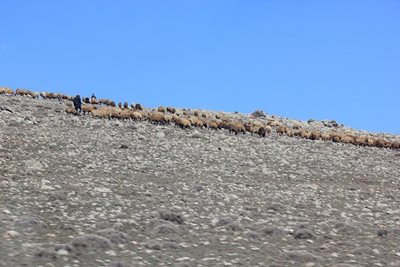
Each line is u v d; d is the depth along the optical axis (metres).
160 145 49.19
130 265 14.01
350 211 26.34
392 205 29.56
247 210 24.23
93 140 46.69
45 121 56.94
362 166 50.47
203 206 24.09
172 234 18.30
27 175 27.67
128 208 22.14
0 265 13.03
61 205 21.39
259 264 15.06
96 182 27.62
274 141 65.56
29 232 16.72
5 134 43.53
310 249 17.50
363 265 15.49
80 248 15.20
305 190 32.50
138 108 89.81
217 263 14.91
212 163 41.34
